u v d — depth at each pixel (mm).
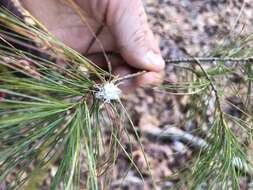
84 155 143
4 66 65
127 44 107
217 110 103
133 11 105
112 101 75
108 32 113
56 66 70
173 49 252
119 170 201
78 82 70
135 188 200
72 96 75
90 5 102
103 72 73
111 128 76
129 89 111
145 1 277
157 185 200
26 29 67
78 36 114
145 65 108
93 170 66
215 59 112
